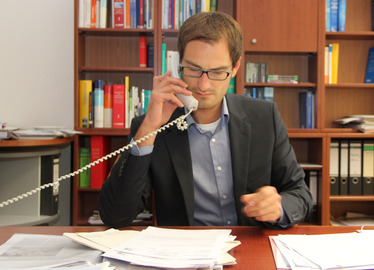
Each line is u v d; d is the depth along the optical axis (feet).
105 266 2.27
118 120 8.54
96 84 8.48
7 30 9.16
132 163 3.80
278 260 2.61
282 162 4.65
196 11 8.60
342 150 8.84
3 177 7.14
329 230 3.48
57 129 7.89
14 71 9.19
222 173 4.58
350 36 9.16
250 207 3.36
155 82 4.14
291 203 3.72
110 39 9.51
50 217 7.08
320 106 8.68
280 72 9.63
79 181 8.68
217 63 3.87
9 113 9.21
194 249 2.61
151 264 2.34
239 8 8.55
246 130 4.62
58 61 9.29
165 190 4.39
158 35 8.50
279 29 8.61
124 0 8.61
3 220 6.79
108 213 3.88
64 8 9.28
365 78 9.63
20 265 2.37
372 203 9.86
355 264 2.44
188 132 4.70
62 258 2.51
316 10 8.64
